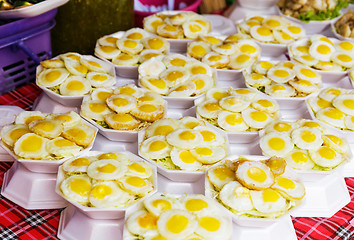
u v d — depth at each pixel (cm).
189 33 97
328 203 69
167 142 69
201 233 57
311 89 83
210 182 64
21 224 64
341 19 109
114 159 65
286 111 85
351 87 91
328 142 72
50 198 67
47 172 68
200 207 60
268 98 81
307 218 68
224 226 58
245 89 82
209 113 77
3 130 69
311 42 97
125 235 57
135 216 58
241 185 62
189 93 81
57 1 88
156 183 63
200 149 68
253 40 98
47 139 68
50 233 64
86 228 62
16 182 68
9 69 94
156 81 82
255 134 74
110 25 102
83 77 83
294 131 73
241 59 90
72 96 78
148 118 74
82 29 101
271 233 62
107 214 60
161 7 127
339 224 67
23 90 90
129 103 75
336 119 78
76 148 67
